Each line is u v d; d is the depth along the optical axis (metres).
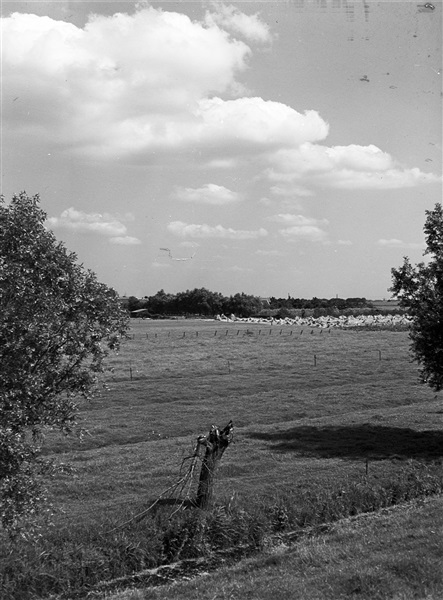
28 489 15.75
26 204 16.91
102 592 17.50
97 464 30.67
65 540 19.39
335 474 27.86
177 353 81.44
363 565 15.84
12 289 15.69
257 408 46.53
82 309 17.03
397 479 25.88
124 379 59.66
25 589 17.19
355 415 43.94
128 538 19.62
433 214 35.81
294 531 21.66
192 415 44.00
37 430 16.61
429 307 34.88
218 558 19.73
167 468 29.62
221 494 24.44
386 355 77.69
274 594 14.79
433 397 51.31
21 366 15.64
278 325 152.38
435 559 15.79
